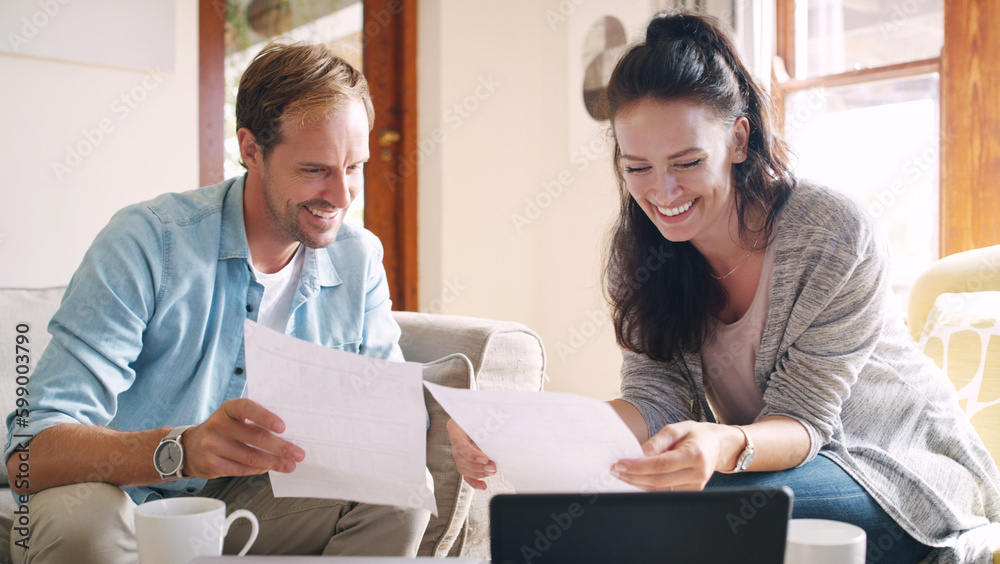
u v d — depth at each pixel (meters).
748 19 2.73
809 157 2.80
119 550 0.92
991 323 1.44
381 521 1.09
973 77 2.32
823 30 2.76
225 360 1.22
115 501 0.92
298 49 1.16
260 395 0.82
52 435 0.95
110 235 1.13
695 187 1.10
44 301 1.71
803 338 1.15
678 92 1.06
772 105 1.21
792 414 1.11
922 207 2.53
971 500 1.15
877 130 2.62
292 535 1.14
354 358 0.80
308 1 2.98
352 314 1.34
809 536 0.73
